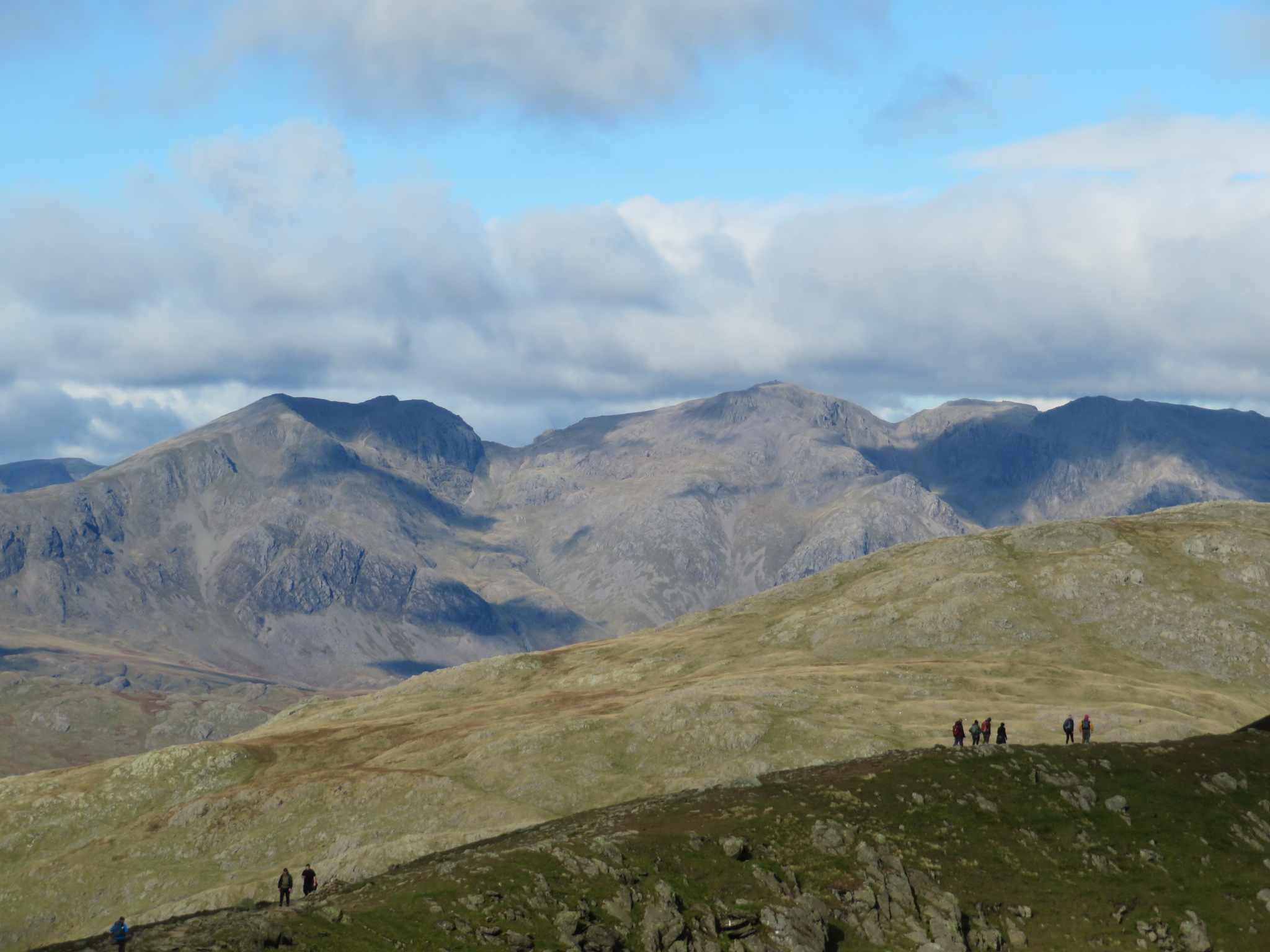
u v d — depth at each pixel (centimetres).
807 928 6400
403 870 7594
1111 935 6981
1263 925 7175
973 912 6988
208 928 5278
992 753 9038
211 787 16850
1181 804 8500
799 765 13162
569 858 6688
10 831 15938
